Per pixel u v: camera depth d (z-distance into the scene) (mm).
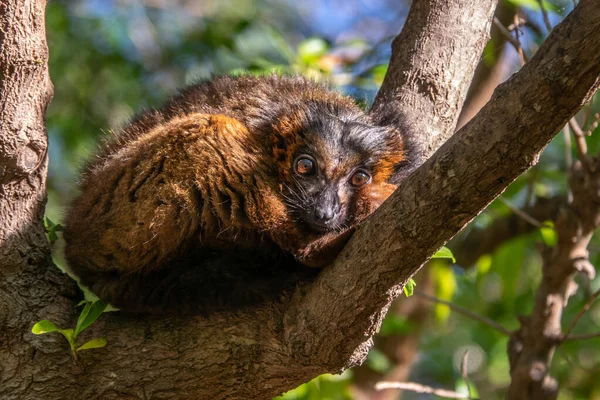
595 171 7633
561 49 4258
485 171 4609
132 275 5953
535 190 10781
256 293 5863
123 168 5852
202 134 5926
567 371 12062
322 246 5586
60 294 6094
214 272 5965
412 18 7469
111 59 13523
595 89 4281
